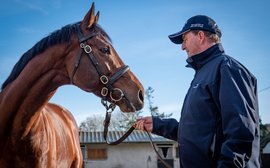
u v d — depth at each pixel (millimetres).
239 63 1760
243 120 1491
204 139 1723
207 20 1934
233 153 1468
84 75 2531
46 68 2545
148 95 33156
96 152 15695
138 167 15750
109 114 2582
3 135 2535
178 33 2072
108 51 2572
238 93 1562
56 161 2998
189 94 1890
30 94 2498
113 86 2518
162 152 16250
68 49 2580
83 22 2639
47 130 2795
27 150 2549
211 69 1787
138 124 2600
